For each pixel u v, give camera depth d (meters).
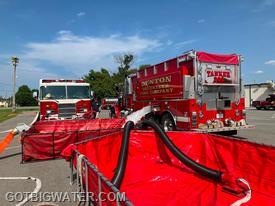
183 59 12.27
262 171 5.70
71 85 18.00
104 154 7.68
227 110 12.50
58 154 10.17
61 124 12.59
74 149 6.17
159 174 7.00
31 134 9.85
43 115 17.45
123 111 18.50
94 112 20.11
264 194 5.50
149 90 14.89
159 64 13.96
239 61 12.72
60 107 17.59
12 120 33.75
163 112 13.49
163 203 5.37
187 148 7.83
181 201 5.42
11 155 11.08
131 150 8.38
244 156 6.13
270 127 18.56
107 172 7.34
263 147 5.68
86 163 4.73
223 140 6.73
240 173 6.21
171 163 7.74
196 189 5.97
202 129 11.82
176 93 12.57
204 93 12.05
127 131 7.74
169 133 8.22
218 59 12.26
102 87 80.94
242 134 15.05
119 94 20.30
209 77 12.09
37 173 8.19
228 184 5.90
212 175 6.32
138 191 6.03
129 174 7.13
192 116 11.76
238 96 12.73
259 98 58.34
